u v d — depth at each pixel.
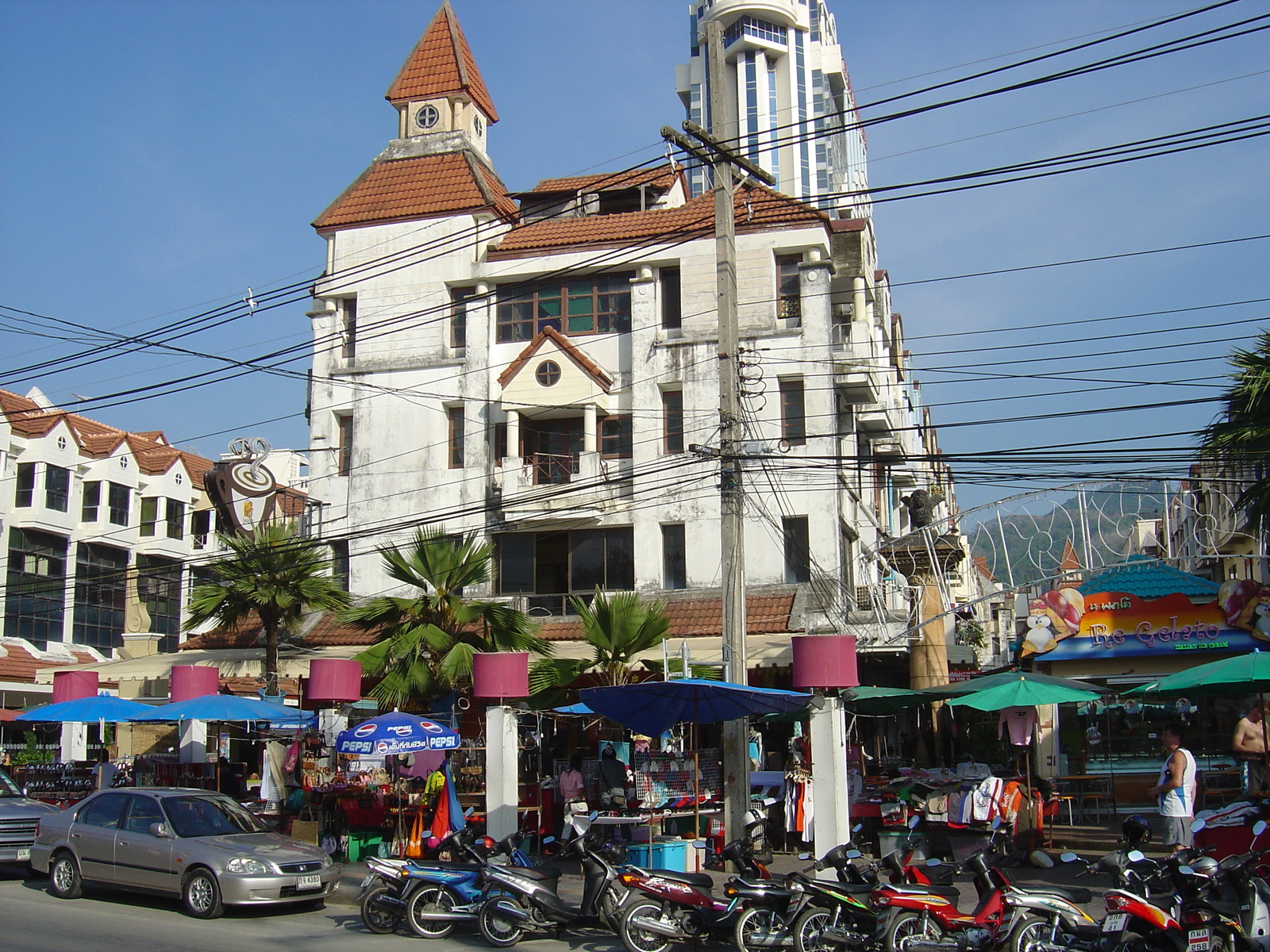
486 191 33.91
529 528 31.66
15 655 35.81
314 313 34.62
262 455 32.28
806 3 118.25
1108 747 24.41
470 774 20.27
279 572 27.27
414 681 22.72
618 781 18.58
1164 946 10.47
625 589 31.00
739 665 16.75
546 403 31.44
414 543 26.89
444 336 33.50
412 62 37.03
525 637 24.56
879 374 35.06
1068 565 23.42
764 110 114.50
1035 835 17.62
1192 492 24.72
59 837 16.89
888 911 11.59
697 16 119.50
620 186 35.84
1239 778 22.06
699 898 12.59
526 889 13.34
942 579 25.14
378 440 33.44
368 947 13.19
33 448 37.78
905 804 18.92
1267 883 11.05
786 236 31.12
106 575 37.59
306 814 21.41
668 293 32.34
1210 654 22.58
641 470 31.16
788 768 20.31
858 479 33.03
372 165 35.84
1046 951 11.15
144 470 42.47
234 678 29.83
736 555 17.05
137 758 25.83
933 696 19.58
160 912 15.80
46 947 12.73
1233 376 17.41
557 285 33.06
